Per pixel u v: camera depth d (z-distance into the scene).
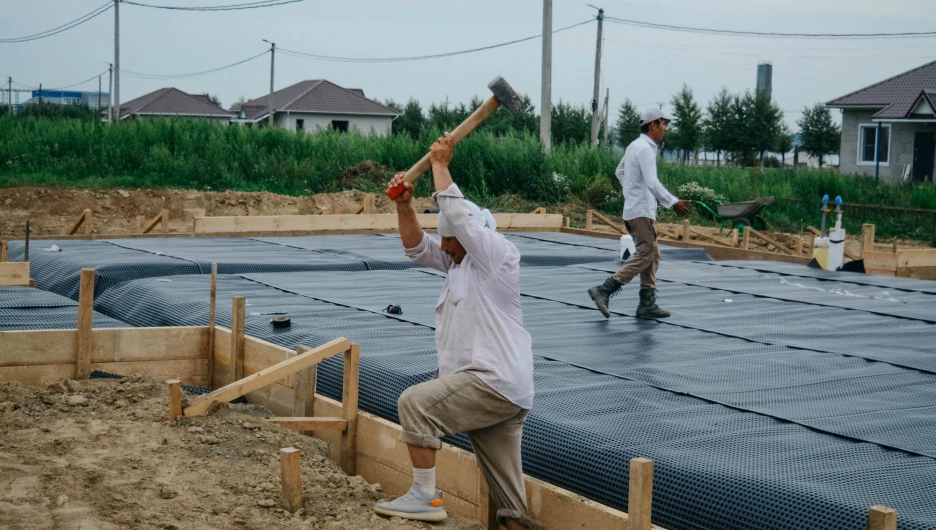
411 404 3.94
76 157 25.23
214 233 14.01
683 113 46.25
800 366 6.53
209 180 25.34
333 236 14.59
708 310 8.88
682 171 28.05
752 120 45.81
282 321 7.25
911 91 32.28
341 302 8.54
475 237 3.87
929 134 31.20
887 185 27.22
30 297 8.29
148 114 54.56
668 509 4.22
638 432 4.78
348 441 5.12
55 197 21.44
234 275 10.09
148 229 13.73
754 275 11.48
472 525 4.30
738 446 4.58
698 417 5.12
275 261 10.98
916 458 4.43
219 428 5.16
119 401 5.45
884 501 3.82
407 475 4.79
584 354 6.72
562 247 14.08
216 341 6.62
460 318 3.95
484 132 27.50
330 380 6.04
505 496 4.04
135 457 4.66
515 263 3.97
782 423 5.04
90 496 4.12
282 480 4.32
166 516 4.03
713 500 4.08
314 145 27.64
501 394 3.88
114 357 6.27
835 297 9.87
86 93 110.50
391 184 4.06
